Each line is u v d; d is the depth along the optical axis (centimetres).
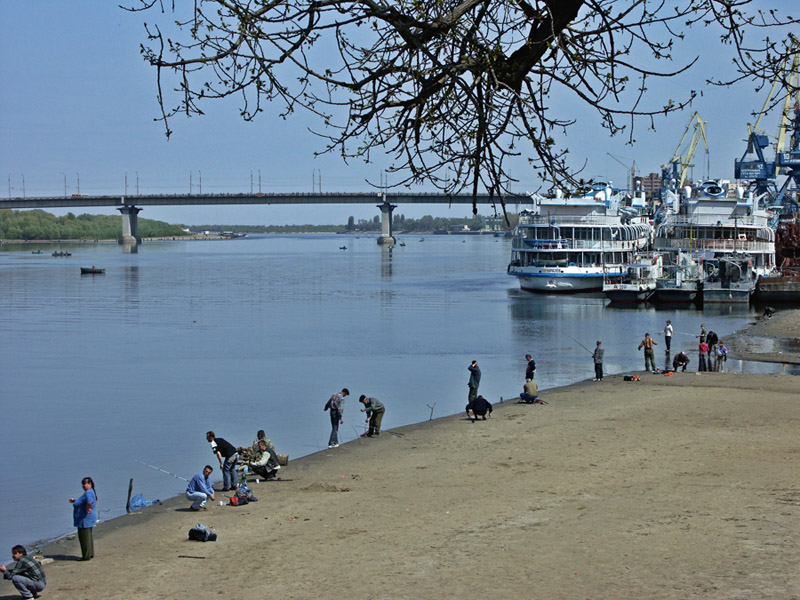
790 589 1681
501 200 844
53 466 3550
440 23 804
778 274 11794
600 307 10431
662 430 3503
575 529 2177
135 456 3709
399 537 2216
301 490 2830
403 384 5472
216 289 13362
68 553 2275
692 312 9794
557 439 3416
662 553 1942
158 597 1883
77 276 16225
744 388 4628
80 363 6438
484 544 2102
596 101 843
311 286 13975
